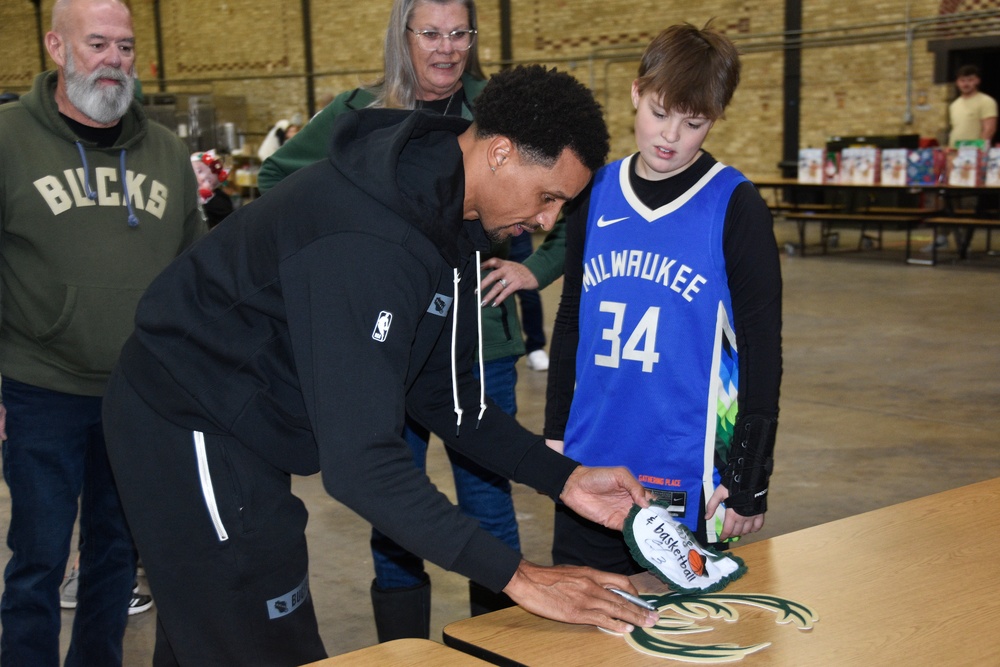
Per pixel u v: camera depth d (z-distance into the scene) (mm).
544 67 1363
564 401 2109
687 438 1885
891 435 4355
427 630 2426
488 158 1352
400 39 2230
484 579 1347
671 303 1874
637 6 12141
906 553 1587
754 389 1814
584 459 1995
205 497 1455
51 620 2113
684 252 1860
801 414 4707
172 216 2219
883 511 1772
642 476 1926
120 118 2156
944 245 9758
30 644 2086
